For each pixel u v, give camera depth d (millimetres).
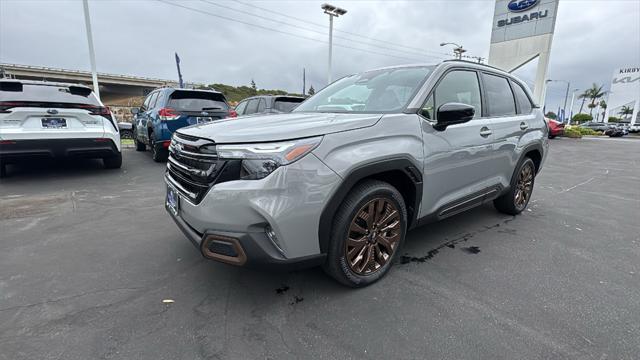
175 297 2281
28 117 5141
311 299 2275
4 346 1804
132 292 2336
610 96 73375
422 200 2660
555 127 20172
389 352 1803
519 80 4117
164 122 7145
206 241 2029
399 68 3203
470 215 4180
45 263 2738
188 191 2195
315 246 2068
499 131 3396
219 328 1978
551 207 4676
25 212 4012
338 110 2906
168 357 1749
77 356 1747
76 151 5527
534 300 2309
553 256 3025
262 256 1944
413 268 2746
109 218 3842
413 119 2539
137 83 64125
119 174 6332
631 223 4004
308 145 1976
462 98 3080
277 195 1888
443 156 2736
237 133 2027
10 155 5016
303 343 1863
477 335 1941
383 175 2469
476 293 2387
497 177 3533
